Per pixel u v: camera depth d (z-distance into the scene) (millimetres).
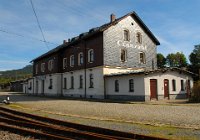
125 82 31031
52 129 11781
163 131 11266
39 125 12523
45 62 50531
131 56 37094
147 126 12508
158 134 10695
